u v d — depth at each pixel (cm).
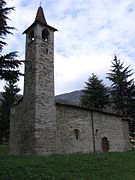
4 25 1376
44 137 1794
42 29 2119
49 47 2117
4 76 1341
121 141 2594
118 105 3544
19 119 2125
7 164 1092
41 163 1147
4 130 3497
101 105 3975
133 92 3522
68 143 1983
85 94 4191
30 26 2139
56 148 1859
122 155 1653
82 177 1038
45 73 1984
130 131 3422
